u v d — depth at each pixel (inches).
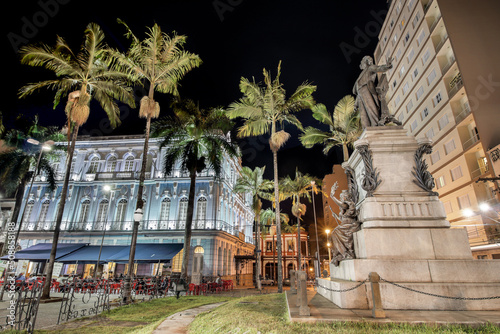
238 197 1633.9
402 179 294.4
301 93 801.6
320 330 182.4
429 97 1273.4
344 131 1019.3
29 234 1211.2
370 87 352.8
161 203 1230.3
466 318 199.5
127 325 343.3
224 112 909.2
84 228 1216.2
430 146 299.9
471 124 1074.7
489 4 1121.4
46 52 623.5
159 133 893.2
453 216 1127.0
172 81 752.3
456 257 260.4
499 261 251.8
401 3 1497.3
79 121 652.1
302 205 1375.5
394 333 172.6
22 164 983.0
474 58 1067.3
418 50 1347.2
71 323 350.6
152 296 609.0
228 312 282.7
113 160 1323.8
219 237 1186.0
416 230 269.0
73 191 1270.9
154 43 705.0
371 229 271.9
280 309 278.2
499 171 917.2
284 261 1993.1
